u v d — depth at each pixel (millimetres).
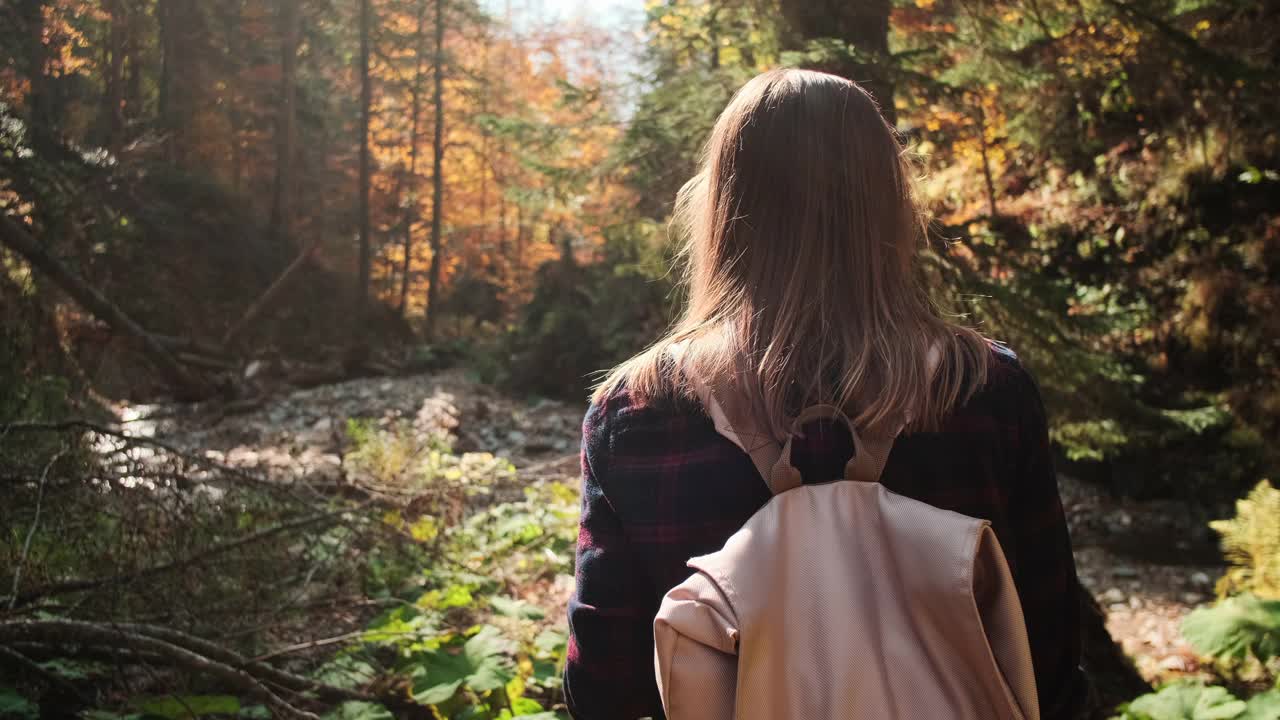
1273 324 8719
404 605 3336
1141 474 8695
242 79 24312
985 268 4148
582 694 905
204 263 19156
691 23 4629
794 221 902
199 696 2688
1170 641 5227
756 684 720
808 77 949
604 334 13516
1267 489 4879
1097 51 4734
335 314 22859
